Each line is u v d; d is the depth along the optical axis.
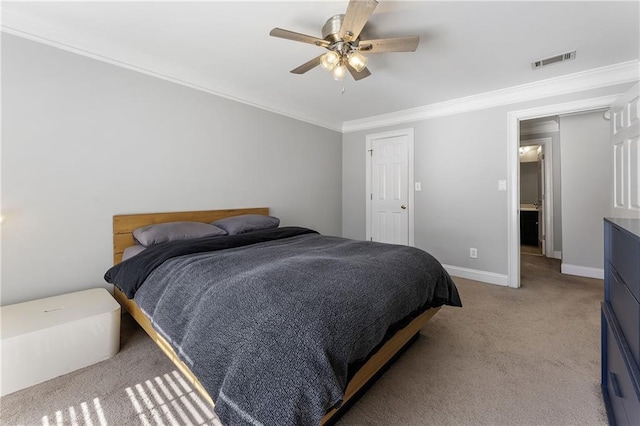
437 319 2.36
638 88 1.98
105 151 2.25
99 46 2.16
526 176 6.06
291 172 3.84
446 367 1.70
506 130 3.16
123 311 2.37
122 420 1.29
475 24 1.92
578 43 2.16
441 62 2.47
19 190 1.88
